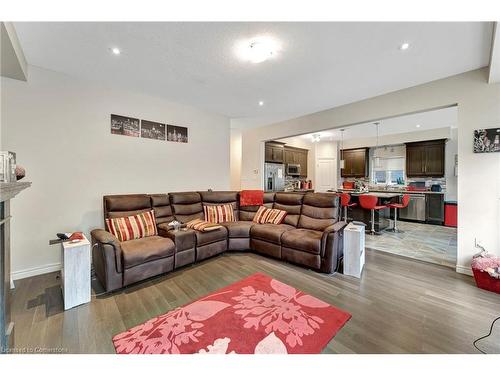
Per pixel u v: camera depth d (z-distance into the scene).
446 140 6.01
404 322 1.79
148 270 2.48
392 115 3.38
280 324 1.75
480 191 2.63
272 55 2.37
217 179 4.66
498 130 2.51
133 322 1.78
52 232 2.77
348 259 2.71
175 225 3.04
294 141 7.80
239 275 2.70
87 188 3.02
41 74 2.67
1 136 2.45
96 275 2.53
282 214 3.76
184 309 1.96
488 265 2.34
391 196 5.03
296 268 2.93
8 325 1.33
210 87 3.26
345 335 1.64
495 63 2.12
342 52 2.31
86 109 3.00
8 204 1.32
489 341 1.57
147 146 3.60
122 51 2.33
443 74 2.79
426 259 3.27
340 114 4.07
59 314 1.89
